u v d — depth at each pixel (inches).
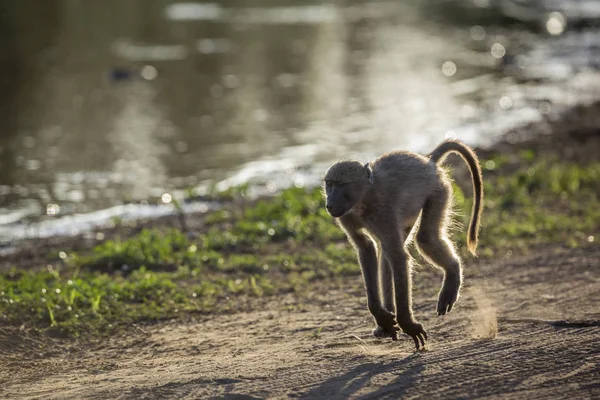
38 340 380.2
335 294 442.0
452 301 314.2
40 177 782.5
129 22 1886.1
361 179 297.4
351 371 287.6
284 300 437.4
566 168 726.5
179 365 327.6
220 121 1023.6
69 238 602.5
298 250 536.7
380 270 330.0
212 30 1784.0
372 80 1288.1
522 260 483.8
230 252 539.2
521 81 1251.2
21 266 537.0
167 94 1179.3
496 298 403.2
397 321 306.0
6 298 421.4
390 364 293.3
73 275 483.5
